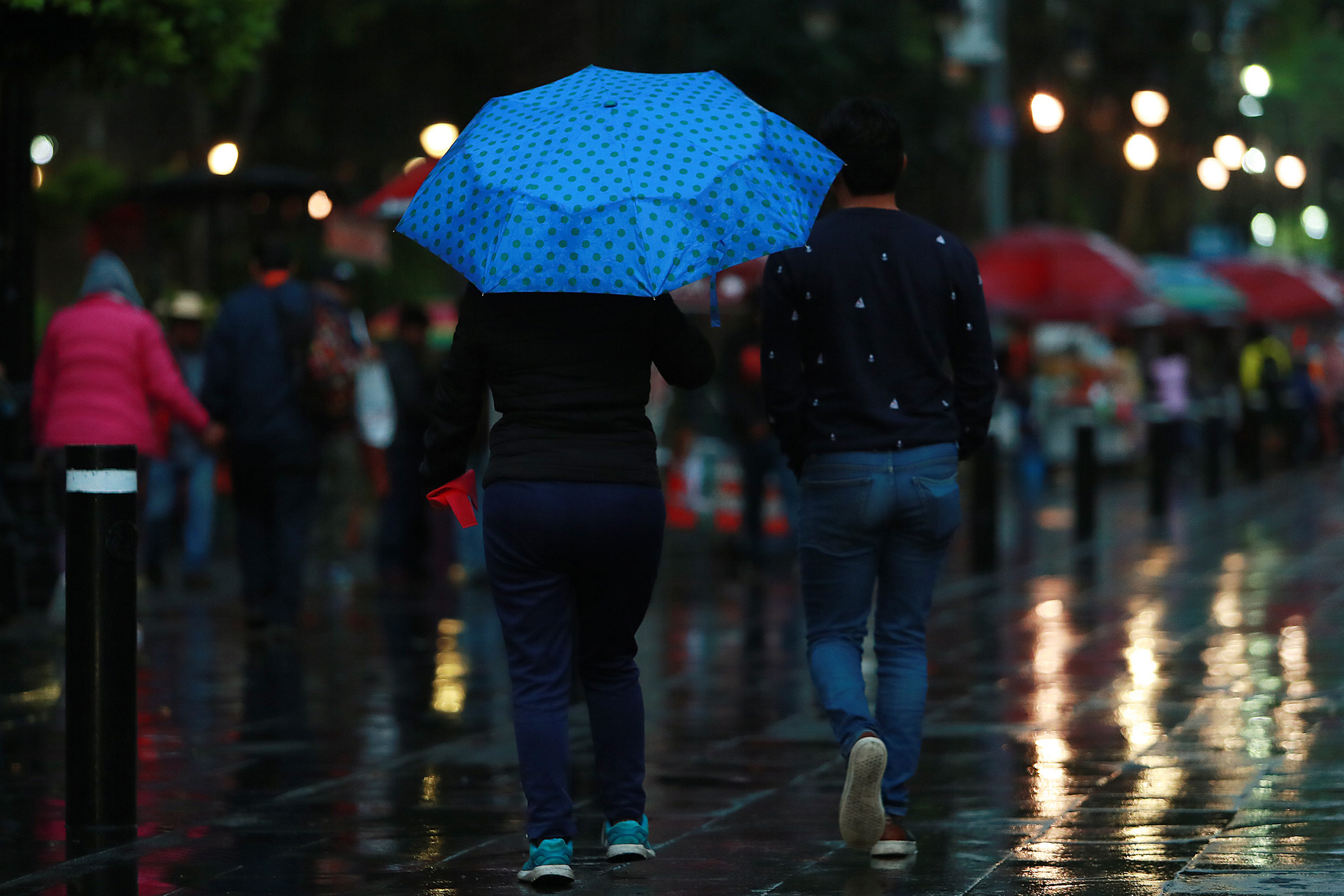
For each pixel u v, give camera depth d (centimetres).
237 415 2820
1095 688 2197
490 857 1394
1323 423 8556
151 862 1391
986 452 3756
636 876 1319
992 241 6888
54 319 2598
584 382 1299
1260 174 12381
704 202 1247
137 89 6700
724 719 2066
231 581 3762
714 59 7575
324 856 1406
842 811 1337
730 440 4078
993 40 6838
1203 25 9744
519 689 1326
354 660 2597
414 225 1288
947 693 2197
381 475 3688
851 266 1391
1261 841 1362
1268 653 2447
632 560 1314
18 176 3028
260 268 2850
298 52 6962
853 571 1412
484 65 7500
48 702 2170
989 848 1380
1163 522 5000
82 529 1496
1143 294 6725
